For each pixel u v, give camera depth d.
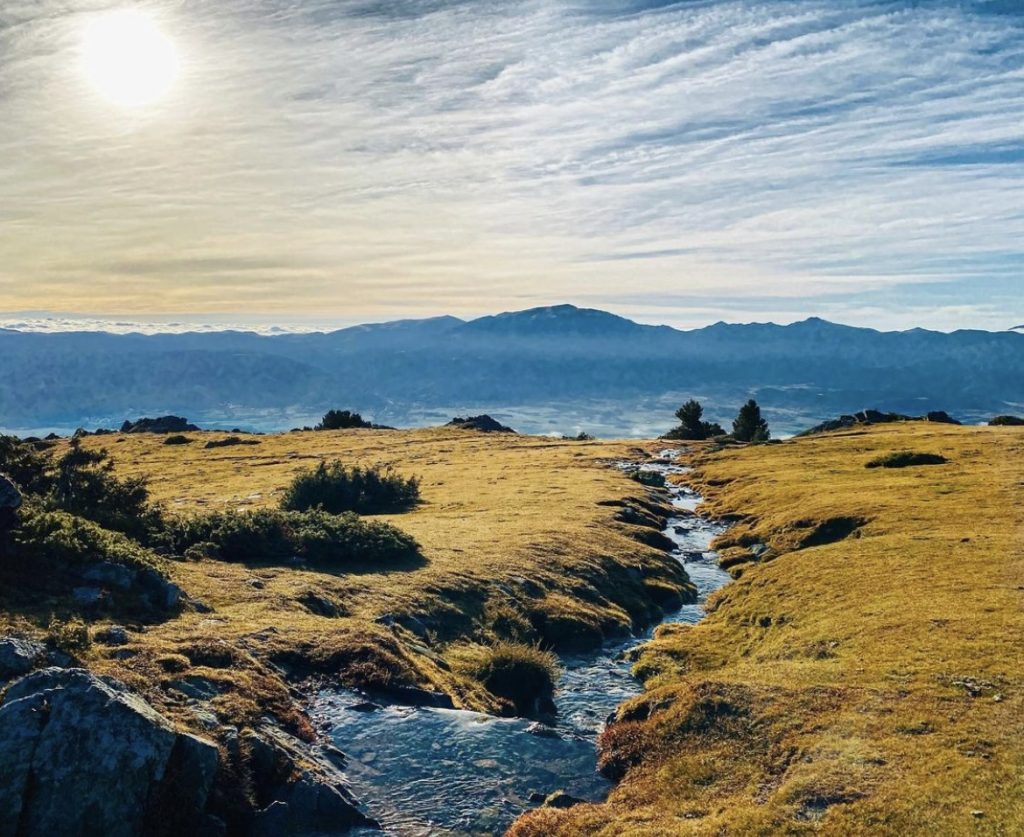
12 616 23.89
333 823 18.97
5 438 40.62
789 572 44.38
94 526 31.30
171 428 156.00
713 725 23.34
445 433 147.62
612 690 33.22
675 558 57.16
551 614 40.19
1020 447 85.88
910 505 55.84
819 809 18.00
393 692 26.31
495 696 30.23
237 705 21.64
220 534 40.44
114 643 23.78
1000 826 16.22
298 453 113.62
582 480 85.44
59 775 16.52
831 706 23.16
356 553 43.16
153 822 17.17
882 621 31.48
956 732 20.41
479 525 57.50
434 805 20.17
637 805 20.17
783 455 99.81
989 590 33.75
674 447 125.31
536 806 20.64
